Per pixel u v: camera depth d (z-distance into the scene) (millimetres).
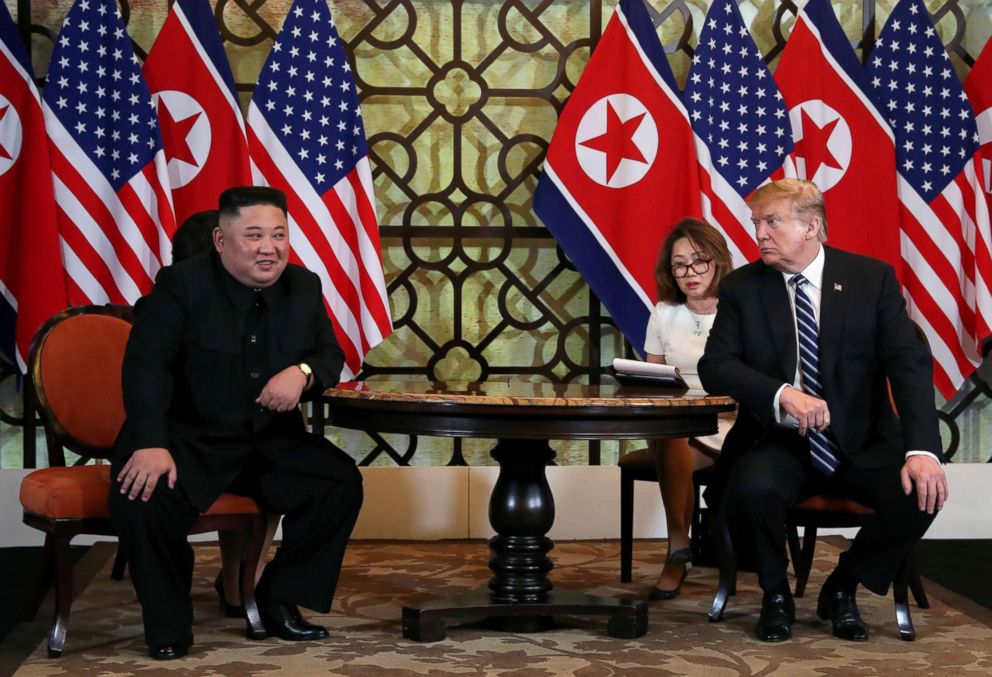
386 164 5266
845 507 3469
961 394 5410
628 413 3168
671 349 4238
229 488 3404
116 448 3248
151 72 4941
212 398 3326
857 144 5113
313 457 3410
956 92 5156
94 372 3695
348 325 4953
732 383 3418
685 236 4184
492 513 3562
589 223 5023
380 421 3285
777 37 5348
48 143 4797
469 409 3135
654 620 3688
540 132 5297
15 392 5094
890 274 3500
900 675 3064
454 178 5277
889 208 5090
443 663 3145
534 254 5320
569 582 4270
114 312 3836
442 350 5301
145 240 4812
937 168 5156
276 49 4977
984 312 5047
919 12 5180
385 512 5141
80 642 3367
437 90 5266
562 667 3111
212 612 3758
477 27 5285
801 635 3502
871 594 4105
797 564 4047
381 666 3111
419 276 5293
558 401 3123
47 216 4715
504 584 3521
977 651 3330
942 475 3195
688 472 4004
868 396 3449
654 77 5059
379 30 5250
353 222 4980
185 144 4926
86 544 5062
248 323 3373
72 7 4879
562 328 5312
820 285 3510
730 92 5102
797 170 5160
